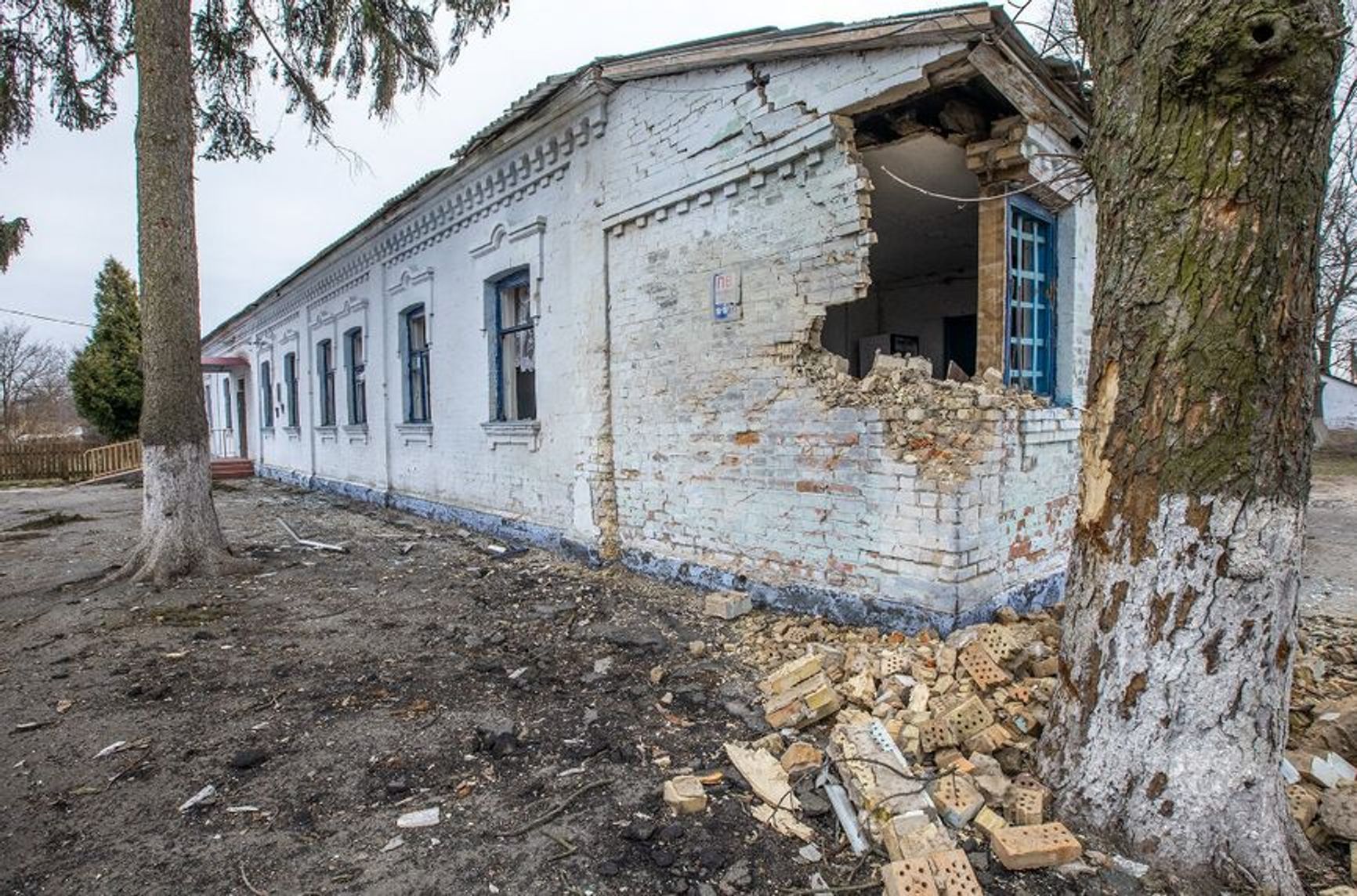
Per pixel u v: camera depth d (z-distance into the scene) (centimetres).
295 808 281
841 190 460
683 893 229
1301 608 581
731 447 551
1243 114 219
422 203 996
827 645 424
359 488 1315
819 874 238
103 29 848
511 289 887
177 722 362
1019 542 483
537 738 338
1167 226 236
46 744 339
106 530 1000
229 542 874
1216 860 229
